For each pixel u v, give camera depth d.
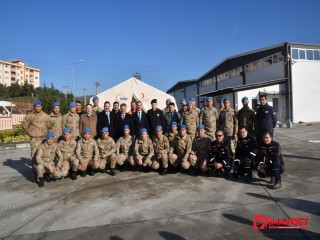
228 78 29.47
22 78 92.88
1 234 3.91
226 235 3.67
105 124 7.80
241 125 7.36
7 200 5.37
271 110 7.01
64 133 6.78
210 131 7.55
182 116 7.88
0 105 23.45
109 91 11.94
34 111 6.87
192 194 5.36
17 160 10.01
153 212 4.52
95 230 3.94
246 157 6.32
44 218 4.43
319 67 21.42
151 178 6.71
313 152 9.12
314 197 4.95
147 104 12.07
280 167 5.68
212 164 6.57
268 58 22.86
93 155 7.07
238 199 5.00
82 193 5.64
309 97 21.14
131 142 7.60
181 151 7.07
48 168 6.45
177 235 3.72
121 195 5.43
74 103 7.60
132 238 3.67
